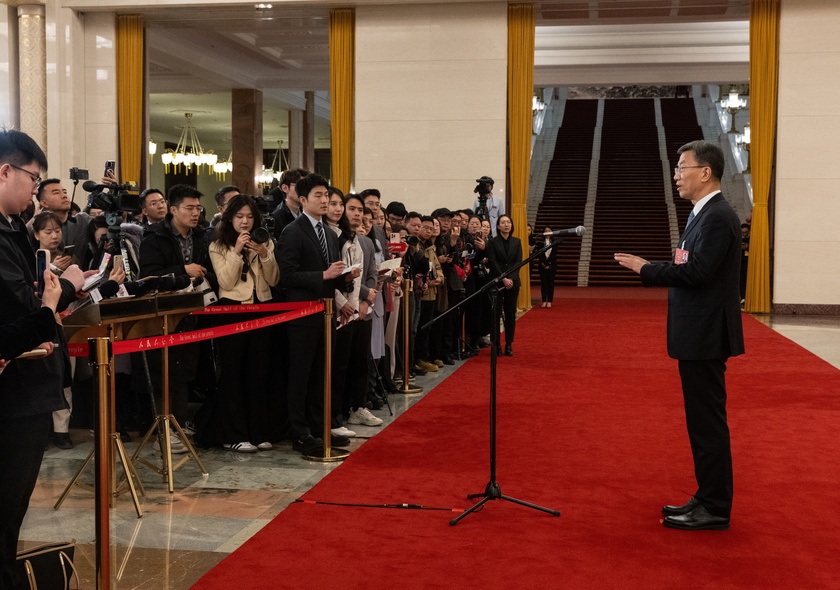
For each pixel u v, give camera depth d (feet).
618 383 25.31
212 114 86.38
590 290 64.34
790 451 17.21
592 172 84.89
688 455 16.88
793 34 44.91
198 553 11.67
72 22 47.65
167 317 14.29
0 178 8.49
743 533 12.31
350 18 47.88
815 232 45.11
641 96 106.52
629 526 12.60
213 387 18.95
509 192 48.78
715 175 12.51
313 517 13.01
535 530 12.39
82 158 48.80
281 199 21.29
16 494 8.80
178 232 17.94
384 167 48.29
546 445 17.71
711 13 48.26
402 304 24.93
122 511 13.58
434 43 47.57
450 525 12.60
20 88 47.32
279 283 17.99
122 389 18.81
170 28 52.03
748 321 41.70
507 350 31.14
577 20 50.55
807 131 45.03
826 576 10.67
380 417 20.67
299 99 79.46
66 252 18.01
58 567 9.71
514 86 47.14
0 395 8.64
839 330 38.37
